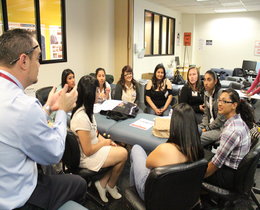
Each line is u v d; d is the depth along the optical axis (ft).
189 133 4.42
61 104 4.06
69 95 4.12
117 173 6.91
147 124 7.92
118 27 16.98
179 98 11.22
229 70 26.35
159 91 11.73
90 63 17.19
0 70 3.33
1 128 3.08
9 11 11.15
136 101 11.63
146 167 4.99
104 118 8.39
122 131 7.34
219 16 28.45
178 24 28.76
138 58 21.11
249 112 6.40
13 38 3.32
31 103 3.26
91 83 6.01
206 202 6.98
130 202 5.04
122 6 16.51
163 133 6.81
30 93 9.90
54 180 4.37
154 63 24.53
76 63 15.88
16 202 3.39
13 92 3.28
